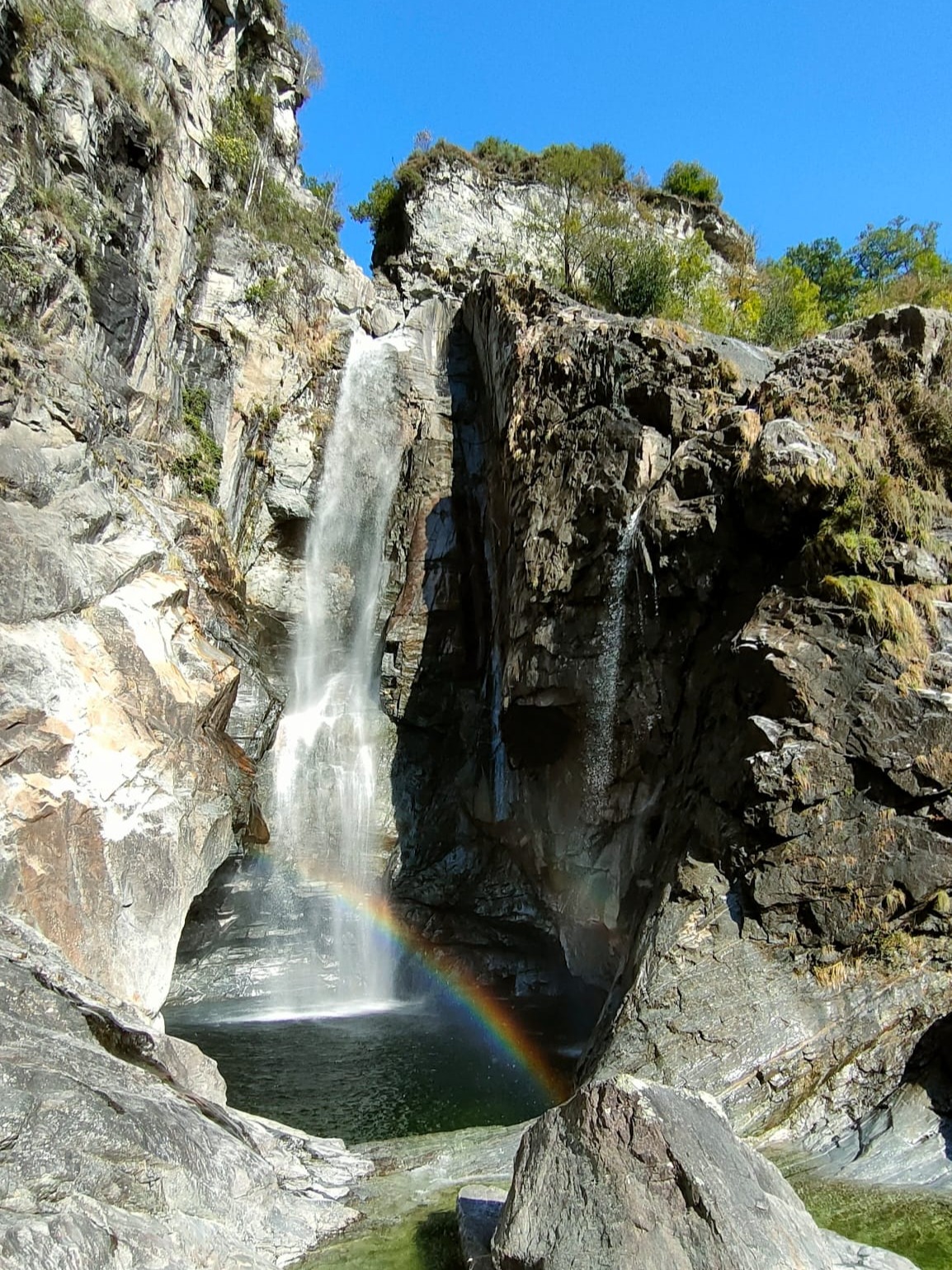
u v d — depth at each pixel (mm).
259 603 24188
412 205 39531
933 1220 8359
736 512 14359
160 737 14242
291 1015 20406
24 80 17172
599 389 18406
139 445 19344
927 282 32344
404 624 24516
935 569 12852
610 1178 6574
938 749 11508
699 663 14805
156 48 23562
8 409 14430
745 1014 11141
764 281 37875
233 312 24906
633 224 37719
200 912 20594
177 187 22641
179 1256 6457
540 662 17859
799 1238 6465
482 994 21469
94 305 18328
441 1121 13328
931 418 13930
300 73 34906
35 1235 5527
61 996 9250
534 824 19438
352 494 26281
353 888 22672
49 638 13211
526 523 19156
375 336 29562
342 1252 7789
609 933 16859
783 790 11891
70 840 12258
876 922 11312
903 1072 10523
